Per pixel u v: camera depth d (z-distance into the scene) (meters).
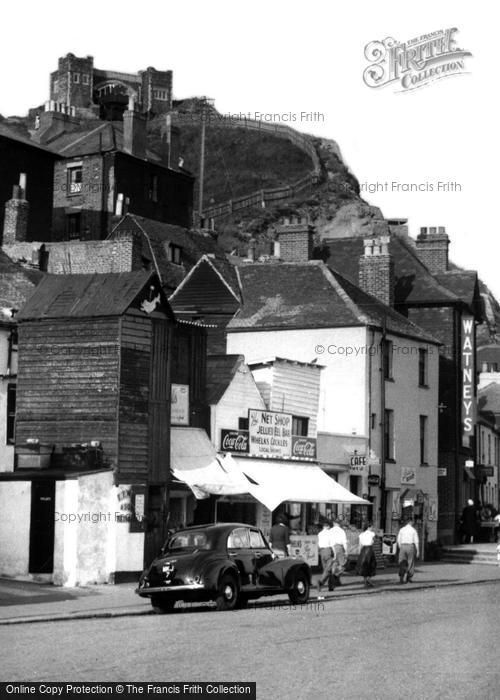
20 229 62.66
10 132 76.88
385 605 33.22
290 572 33.16
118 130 88.44
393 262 66.81
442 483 69.19
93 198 81.06
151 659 20.12
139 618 28.89
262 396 48.97
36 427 39.69
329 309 58.91
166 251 69.31
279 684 17.56
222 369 46.09
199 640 23.08
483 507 76.31
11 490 37.97
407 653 21.19
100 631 25.02
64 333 39.59
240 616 29.05
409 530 43.38
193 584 30.27
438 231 74.00
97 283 40.34
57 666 19.28
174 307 61.53
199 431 43.84
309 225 67.19
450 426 69.38
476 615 29.36
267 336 59.12
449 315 69.81
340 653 21.12
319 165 140.88
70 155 82.12
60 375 39.56
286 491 44.69
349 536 50.94
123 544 38.34
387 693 16.80
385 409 59.97
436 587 42.84
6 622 27.27
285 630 25.14
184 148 140.00
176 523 43.12
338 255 72.31
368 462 55.94
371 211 132.75
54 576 37.19
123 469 38.69
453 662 20.03
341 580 45.12
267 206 131.50
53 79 135.12
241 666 19.36
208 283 61.62
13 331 42.84
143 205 83.38
